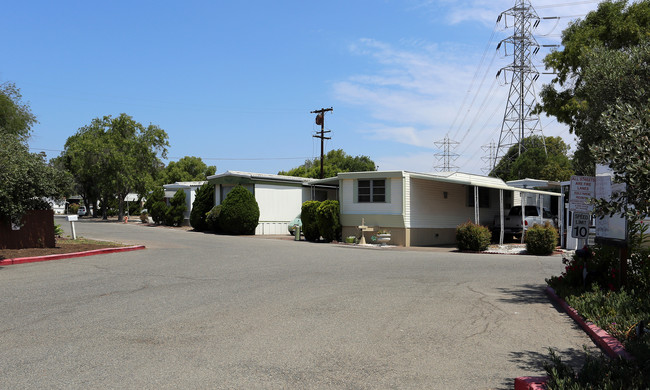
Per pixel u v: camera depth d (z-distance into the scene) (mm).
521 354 5672
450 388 4594
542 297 9227
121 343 5875
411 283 10578
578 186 8984
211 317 7230
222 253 16781
